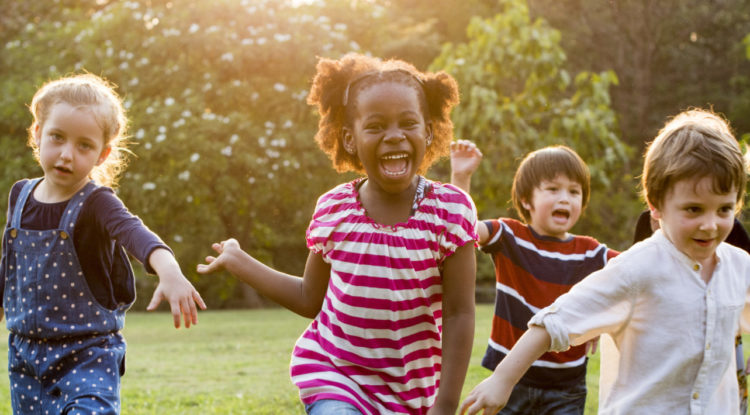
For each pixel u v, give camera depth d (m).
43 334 2.92
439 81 2.80
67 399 2.86
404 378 2.60
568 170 3.89
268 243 16.77
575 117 13.77
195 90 13.08
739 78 22.23
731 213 2.46
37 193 3.04
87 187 3.00
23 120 13.84
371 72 2.69
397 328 2.60
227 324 10.93
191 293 2.62
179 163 12.41
